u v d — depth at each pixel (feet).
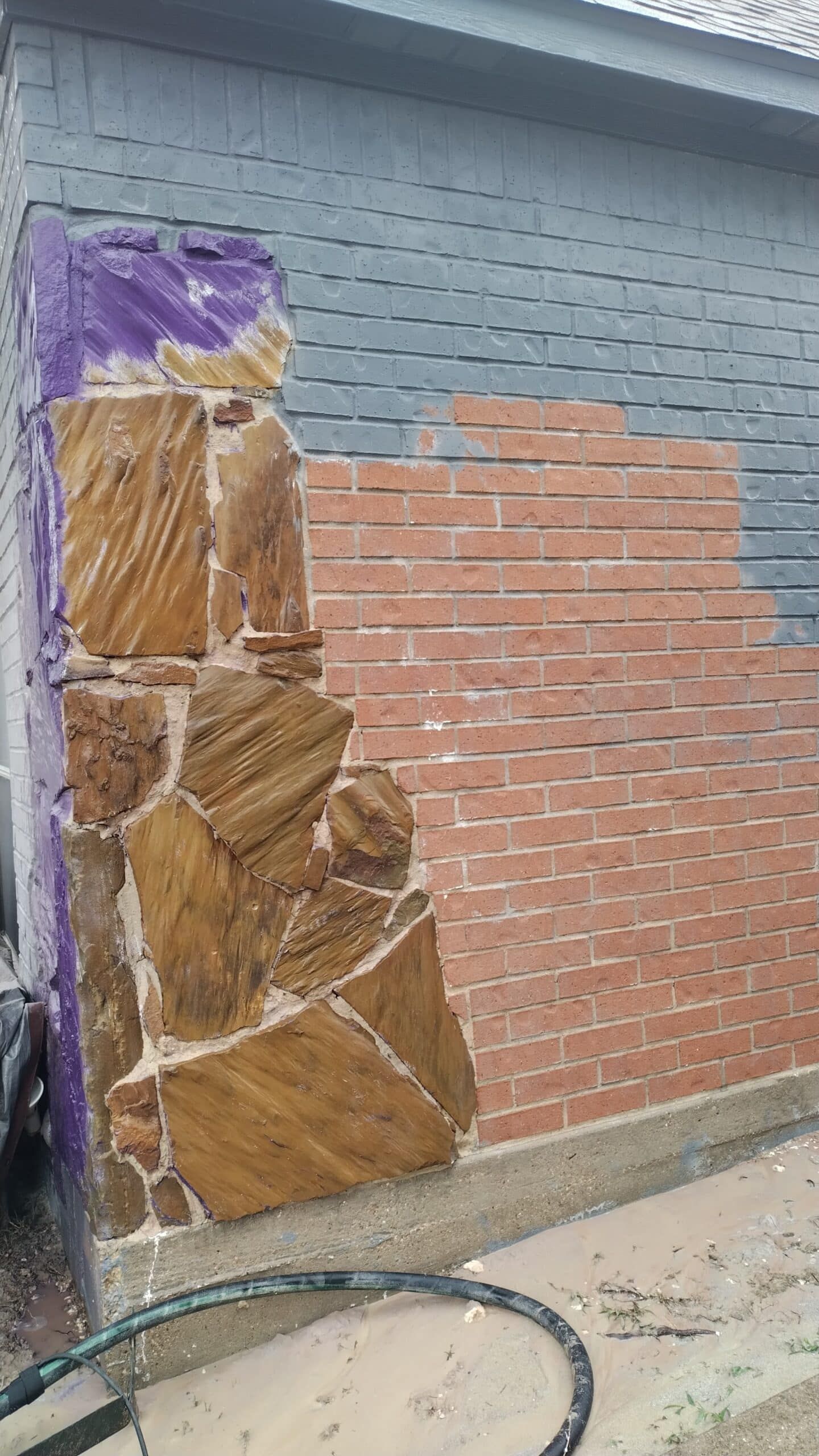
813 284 12.17
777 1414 7.96
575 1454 7.61
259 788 9.14
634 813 10.87
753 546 11.63
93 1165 8.52
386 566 9.70
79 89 8.69
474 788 10.07
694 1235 10.17
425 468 9.89
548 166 10.61
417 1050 9.70
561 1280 9.56
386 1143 9.51
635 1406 8.07
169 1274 8.73
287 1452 7.86
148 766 8.75
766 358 11.81
